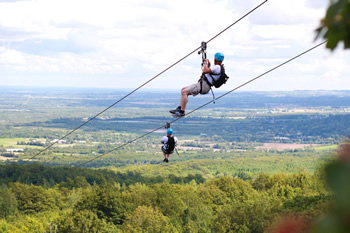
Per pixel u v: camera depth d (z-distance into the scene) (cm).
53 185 11925
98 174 13375
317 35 109
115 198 7331
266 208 5672
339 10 105
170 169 19788
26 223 8400
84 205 7300
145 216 6700
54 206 9919
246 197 9006
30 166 12375
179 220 7594
